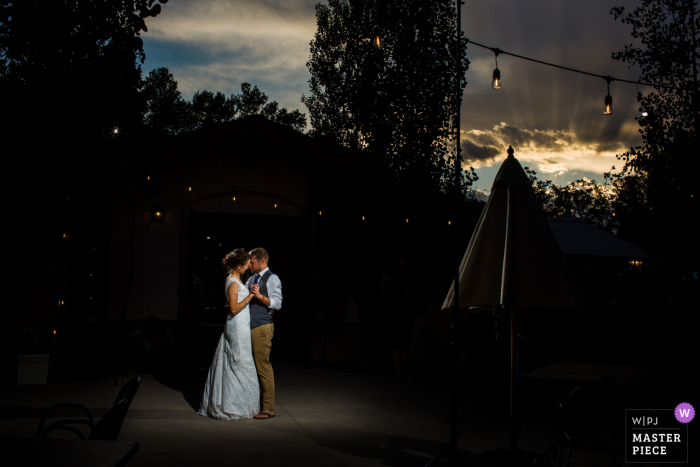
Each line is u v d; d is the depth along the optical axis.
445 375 10.19
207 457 4.79
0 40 3.93
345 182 11.64
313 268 10.77
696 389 5.19
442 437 5.93
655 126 8.36
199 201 11.29
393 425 6.39
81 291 10.53
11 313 8.98
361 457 5.01
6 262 4.26
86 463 2.39
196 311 11.94
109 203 4.73
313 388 8.61
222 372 6.41
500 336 8.93
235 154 11.48
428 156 11.52
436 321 10.94
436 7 11.47
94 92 4.41
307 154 11.12
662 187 8.30
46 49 4.03
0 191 4.14
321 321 11.37
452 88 11.55
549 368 6.25
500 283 5.09
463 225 11.54
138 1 4.60
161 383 8.51
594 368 6.27
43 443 2.68
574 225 13.53
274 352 12.45
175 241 10.93
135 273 10.64
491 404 7.87
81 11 4.23
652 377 5.21
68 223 4.38
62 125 4.14
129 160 4.80
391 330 9.38
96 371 8.42
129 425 5.85
